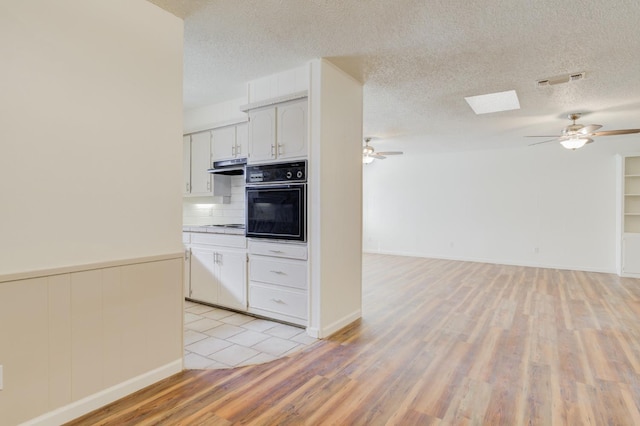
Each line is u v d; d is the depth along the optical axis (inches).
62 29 69.8
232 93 150.8
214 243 150.3
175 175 90.0
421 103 161.0
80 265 72.6
